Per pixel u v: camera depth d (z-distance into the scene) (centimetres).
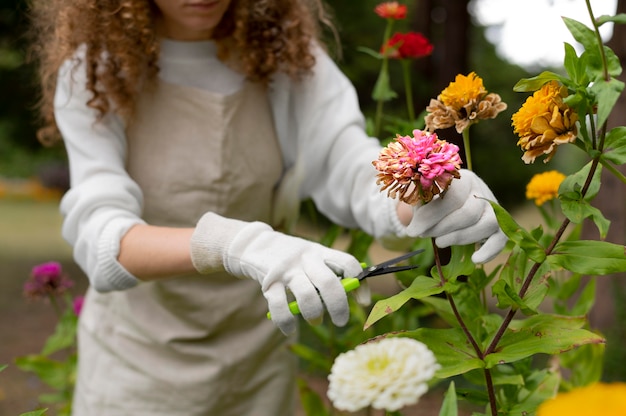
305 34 166
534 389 128
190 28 149
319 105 166
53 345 234
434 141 94
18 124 1045
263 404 176
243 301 170
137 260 132
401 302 99
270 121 172
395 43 187
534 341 100
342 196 161
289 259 111
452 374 98
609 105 91
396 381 65
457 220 102
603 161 96
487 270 402
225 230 122
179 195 163
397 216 139
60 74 161
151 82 162
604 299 283
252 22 163
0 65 880
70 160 155
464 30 571
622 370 266
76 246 143
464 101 108
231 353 169
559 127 93
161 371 167
